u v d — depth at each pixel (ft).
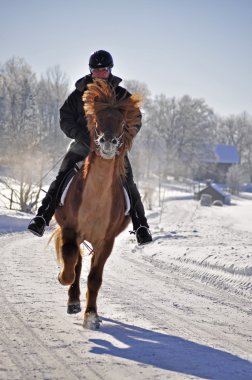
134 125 23.40
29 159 126.93
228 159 466.70
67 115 26.63
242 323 27.66
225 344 22.85
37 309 27.32
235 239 75.72
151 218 161.07
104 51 26.48
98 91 23.29
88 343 21.38
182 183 372.38
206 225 126.72
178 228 102.58
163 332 24.13
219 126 543.80
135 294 34.32
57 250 26.48
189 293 36.29
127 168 26.07
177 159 374.22
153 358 19.74
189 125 386.11
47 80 302.86
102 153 22.26
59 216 25.91
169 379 17.31
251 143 532.32
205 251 53.01
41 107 279.08
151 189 211.61
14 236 76.89
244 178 448.24
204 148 391.86
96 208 23.77
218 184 452.76
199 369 18.69
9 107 251.19
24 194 135.44
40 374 17.37
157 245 64.85
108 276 42.16
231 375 18.22
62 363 18.63
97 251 24.94
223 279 41.19
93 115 23.12
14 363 18.40
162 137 391.04
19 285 34.47
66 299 30.50
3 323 24.00
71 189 24.79
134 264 51.08
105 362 18.92
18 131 133.90
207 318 28.30
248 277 40.04
